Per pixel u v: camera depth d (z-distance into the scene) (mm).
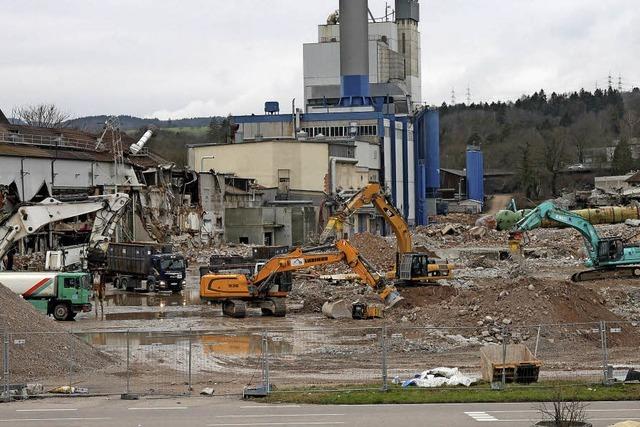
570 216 103125
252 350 62406
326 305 81812
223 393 46438
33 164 127938
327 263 82688
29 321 54875
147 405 43062
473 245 162250
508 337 62844
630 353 59219
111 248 109000
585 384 46125
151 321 79750
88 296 80438
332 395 44188
